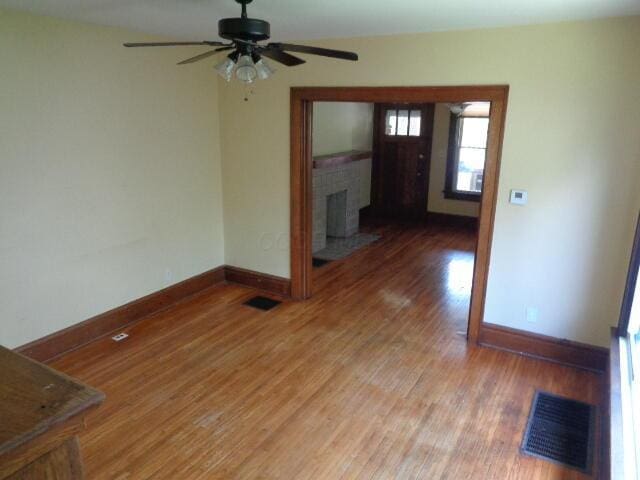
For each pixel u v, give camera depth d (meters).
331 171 6.71
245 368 3.63
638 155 3.16
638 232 3.08
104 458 2.69
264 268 5.08
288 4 2.78
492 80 3.50
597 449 2.78
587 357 3.60
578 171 3.36
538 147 3.44
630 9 2.79
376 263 6.14
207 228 5.03
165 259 4.61
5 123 3.20
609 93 3.15
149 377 3.50
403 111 8.02
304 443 2.83
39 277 3.56
